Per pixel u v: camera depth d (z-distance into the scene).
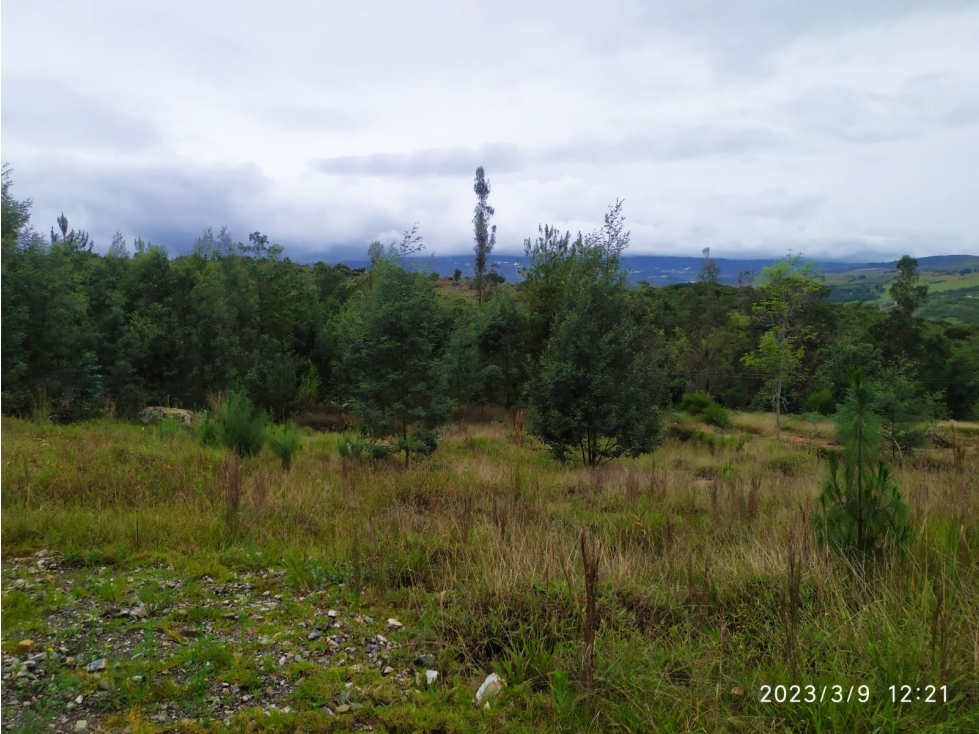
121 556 4.50
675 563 4.55
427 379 10.34
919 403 14.69
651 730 2.68
